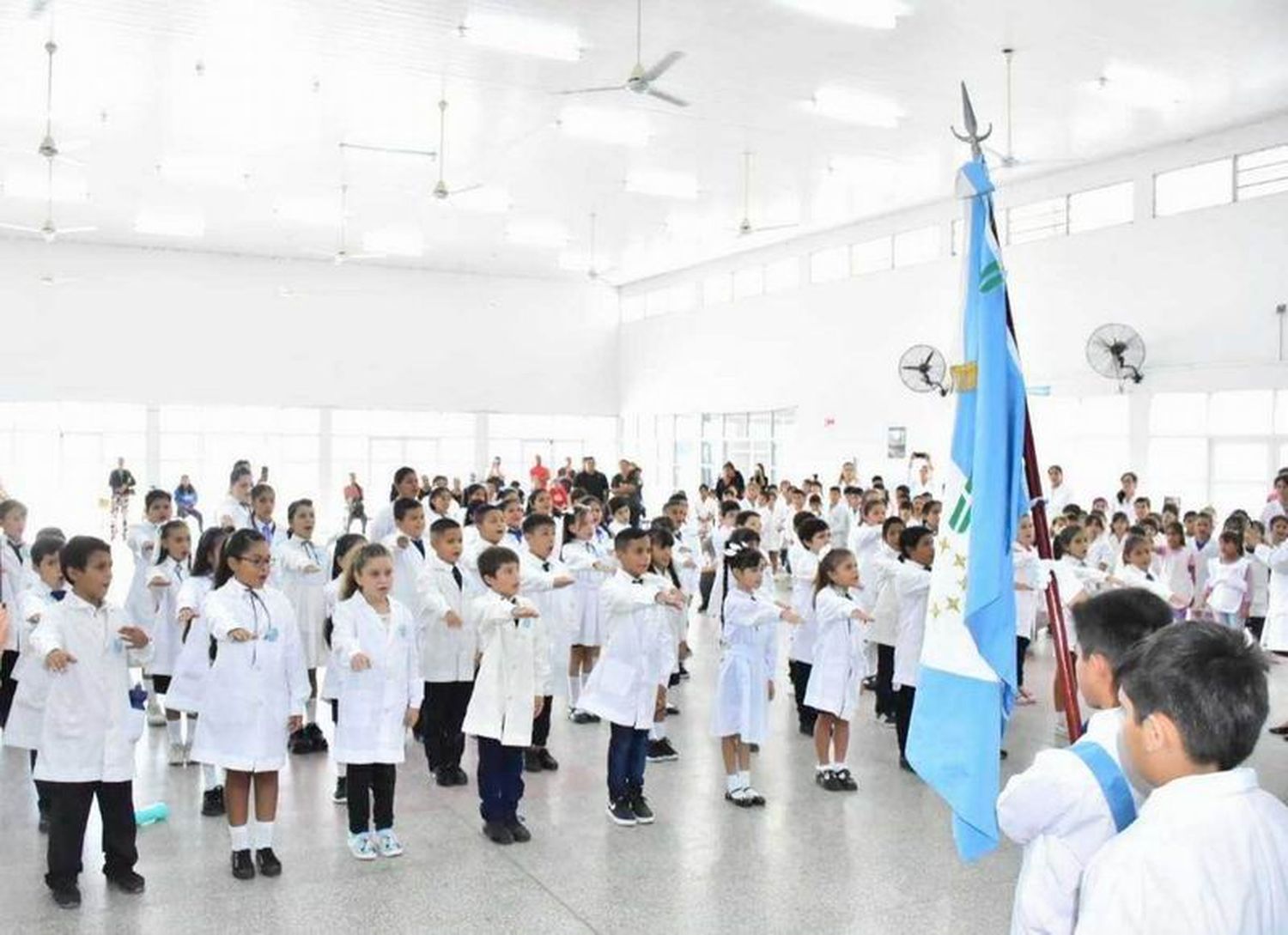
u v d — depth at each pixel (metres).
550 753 5.89
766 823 4.77
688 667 8.34
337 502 20.78
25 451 18.78
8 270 18.08
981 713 2.14
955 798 2.14
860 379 16.42
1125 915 1.31
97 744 3.80
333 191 14.59
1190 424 11.80
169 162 13.02
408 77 10.05
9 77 9.96
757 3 8.37
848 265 16.91
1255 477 11.22
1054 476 11.80
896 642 6.09
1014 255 13.77
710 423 20.39
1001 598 2.14
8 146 12.27
